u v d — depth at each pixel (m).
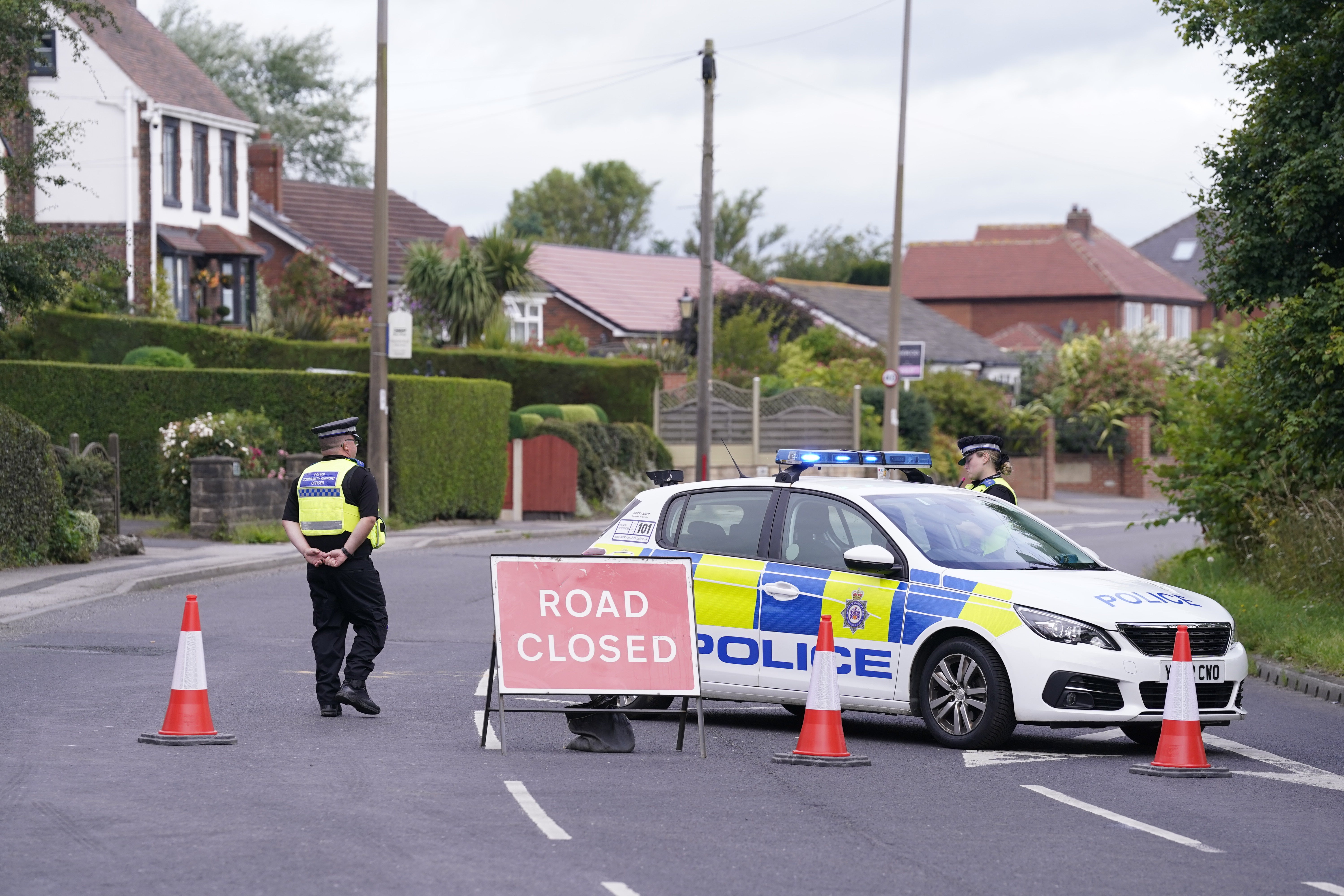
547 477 128.12
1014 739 41.25
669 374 163.38
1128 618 37.41
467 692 46.34
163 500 101.06
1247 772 36.69
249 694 44.66
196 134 167.88
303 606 67.25
